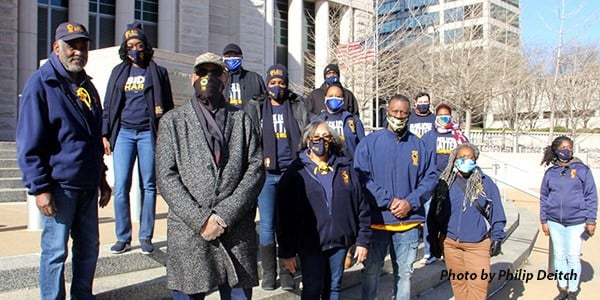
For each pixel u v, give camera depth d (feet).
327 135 14.85
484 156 66.13
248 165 12.95
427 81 88.53
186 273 11.76
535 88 125.59
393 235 16.85
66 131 12.61
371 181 16.80
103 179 14.34
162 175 12.17
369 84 83.56
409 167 16.85
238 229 12.50
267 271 17.22
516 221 37.04
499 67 95.50
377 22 85.25
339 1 103.04
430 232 19.11
